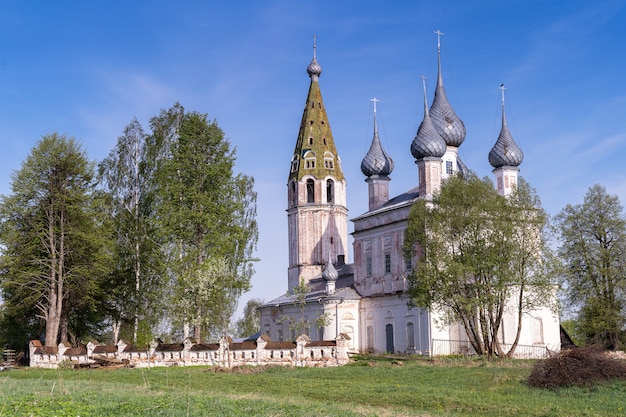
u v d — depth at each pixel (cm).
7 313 7650
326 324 8594
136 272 8262
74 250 7550
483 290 6488
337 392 4022
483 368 5059
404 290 8125
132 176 8625
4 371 6550
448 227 6681
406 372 5028
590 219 7731
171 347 6525
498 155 8588
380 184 9881
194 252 7062
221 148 7575
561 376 4012
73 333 8531
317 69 11944
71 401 3197
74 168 7638
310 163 11475
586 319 7600
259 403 3306
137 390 4031
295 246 11400
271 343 6153
